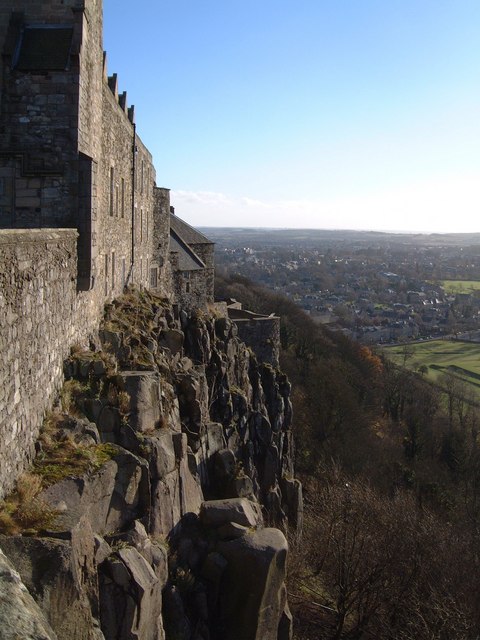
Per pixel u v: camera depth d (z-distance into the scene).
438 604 21.59
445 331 134.00
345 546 24.31
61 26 16.83
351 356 85.81
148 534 13.24
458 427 66.06
